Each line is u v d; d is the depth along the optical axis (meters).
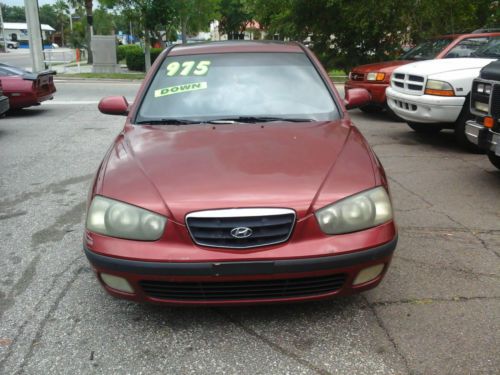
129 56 25.56
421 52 9.95
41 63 18.78
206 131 3.50
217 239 2.66
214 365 2.67
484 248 4.04
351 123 3.79
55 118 11.06
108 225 2.78
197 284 2.71
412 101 7.43
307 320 3.04
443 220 4.65
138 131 3.60
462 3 14.80
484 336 2.86
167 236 2.69
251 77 4.09
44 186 5.95
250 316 3.09
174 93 3.98
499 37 8.91
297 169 2.92
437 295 3.31
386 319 3.04
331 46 17.03
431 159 6.95
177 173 2.91
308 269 2.67
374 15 14.63
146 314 3.14
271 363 2.67
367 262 2.76
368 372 2.59
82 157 7.38
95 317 3.12
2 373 2.62
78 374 2.62
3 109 9.10
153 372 2.62
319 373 2.59
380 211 2.85
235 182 2.79
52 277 3.66
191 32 35.28
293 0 15.73
